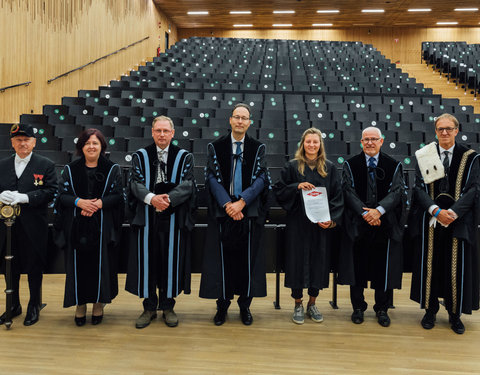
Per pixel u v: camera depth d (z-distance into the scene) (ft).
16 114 24.04
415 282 10.11
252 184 9.70
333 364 7.97
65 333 9.27
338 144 19.61
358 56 50.70
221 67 43.45
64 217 9.68
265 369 7.74
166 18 61.98
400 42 67.77
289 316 10.53
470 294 9.52
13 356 8.12
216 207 9.77
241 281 9.83
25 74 25.07
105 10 38.55
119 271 11.20
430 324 9.85
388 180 9.94
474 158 9.57
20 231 9.67
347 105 27.30
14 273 9.97
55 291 12.20
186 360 8.05
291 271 10.00
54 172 10.07
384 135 21.63
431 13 60.18
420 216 10.09
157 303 9.94
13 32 23.82
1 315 10.13
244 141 10.02
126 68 44.34
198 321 10.11
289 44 56.24
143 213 9.56
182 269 9.77
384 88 35.24
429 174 9.81
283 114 24.95
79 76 32.89
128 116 22.65
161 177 9.71
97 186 9.65
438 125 9.83
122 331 9.43
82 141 9.62
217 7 58.23
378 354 8.43
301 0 55.26
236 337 9.17
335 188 10.07
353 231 9.78
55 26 28.99
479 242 10.27
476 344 8.97
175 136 20.89
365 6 57.41
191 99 28.19
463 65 40.81
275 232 11.45
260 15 61.98
